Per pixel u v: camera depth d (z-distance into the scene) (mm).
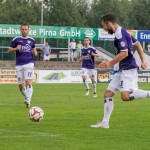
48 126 23625
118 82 22828
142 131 22266
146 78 81500
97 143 19094
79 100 41406
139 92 22500
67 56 94312
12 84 69938
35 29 85125
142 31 92812
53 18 147500
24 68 34156
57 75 75625
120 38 22000
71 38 88812
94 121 25766
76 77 76750
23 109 32438
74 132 21766
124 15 153625
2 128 22859
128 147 18344
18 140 19562
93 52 48719
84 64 49094
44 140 19609
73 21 147750
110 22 22188
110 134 21281
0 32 82188
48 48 86125
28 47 34250
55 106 35000
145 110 32500
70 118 27125
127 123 25047
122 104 37875
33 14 142625
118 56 21891
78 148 18031
